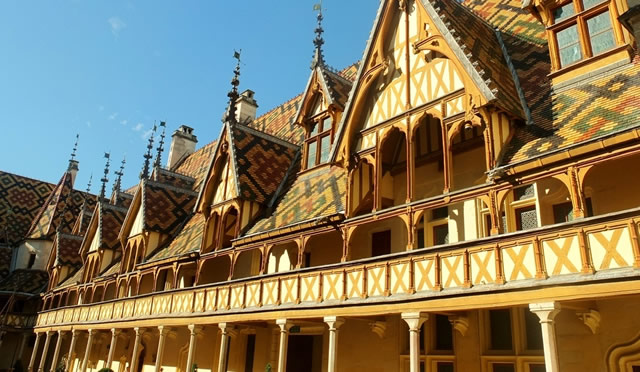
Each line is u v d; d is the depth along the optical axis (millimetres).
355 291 14633
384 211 14609
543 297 10305
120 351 32625
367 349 16938
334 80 22781
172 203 30344
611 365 11164
